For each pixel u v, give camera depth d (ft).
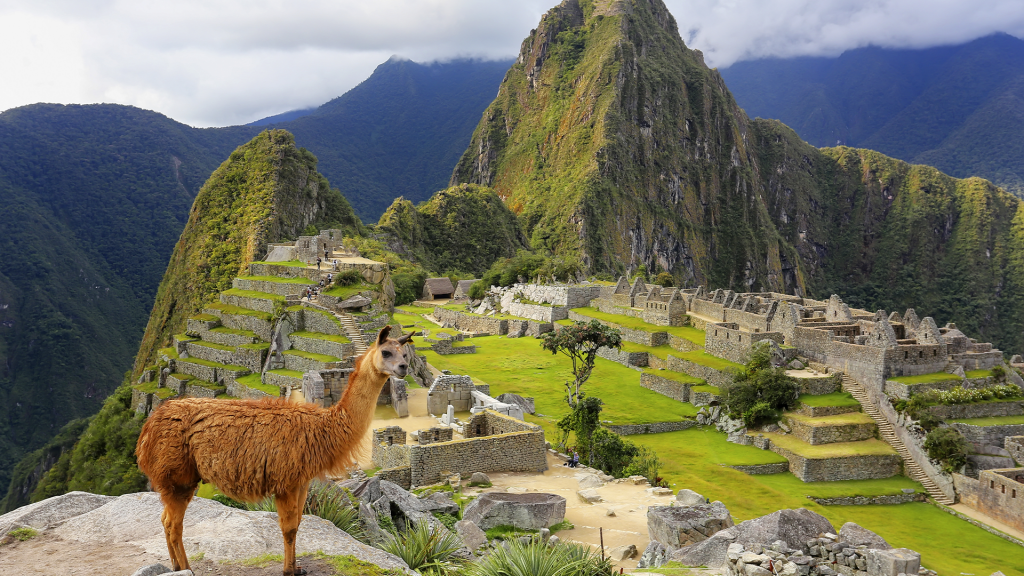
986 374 187.62
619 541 61.93
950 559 124.26
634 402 212.23
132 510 33.94
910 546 130.62
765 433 182.50
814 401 186.19
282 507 26.61
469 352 279.49
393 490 61.21
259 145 577.43
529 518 64.08
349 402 27.14
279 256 245.65
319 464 26.30
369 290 184.44
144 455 26.53
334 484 47.26
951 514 148.87
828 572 41.01
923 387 177.17
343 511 44.37
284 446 25.93
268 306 195.62
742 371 201.46
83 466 201.26
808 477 162.40
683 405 211.41
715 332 233.96
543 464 89.51
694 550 46.57
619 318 307.58
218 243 505.66
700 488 141.79
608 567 44.52
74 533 31.78
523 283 390.42
